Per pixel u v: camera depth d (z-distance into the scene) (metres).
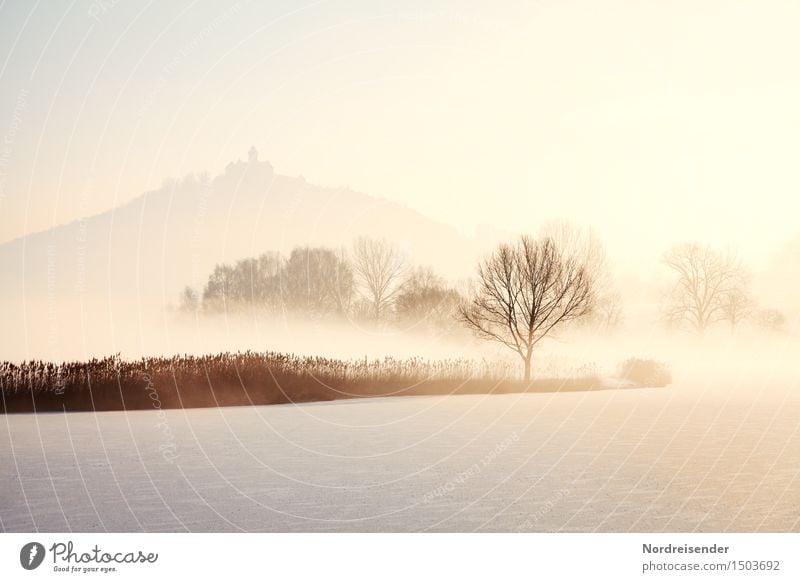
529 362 32.84
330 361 30.53
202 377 25.53
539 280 33.53
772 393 28.77
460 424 19.38
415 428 18.64
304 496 11.07
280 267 65.88
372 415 21.56
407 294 55.69
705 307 54.03
